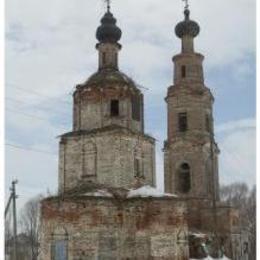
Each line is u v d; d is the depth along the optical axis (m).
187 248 49.97
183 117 71.75
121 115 55.62
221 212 67.88
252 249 76.06
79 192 51.97
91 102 56.38
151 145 57.88
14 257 47.31
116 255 49.28
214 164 71.81
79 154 55.22
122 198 51.22
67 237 48.69
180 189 69.50
